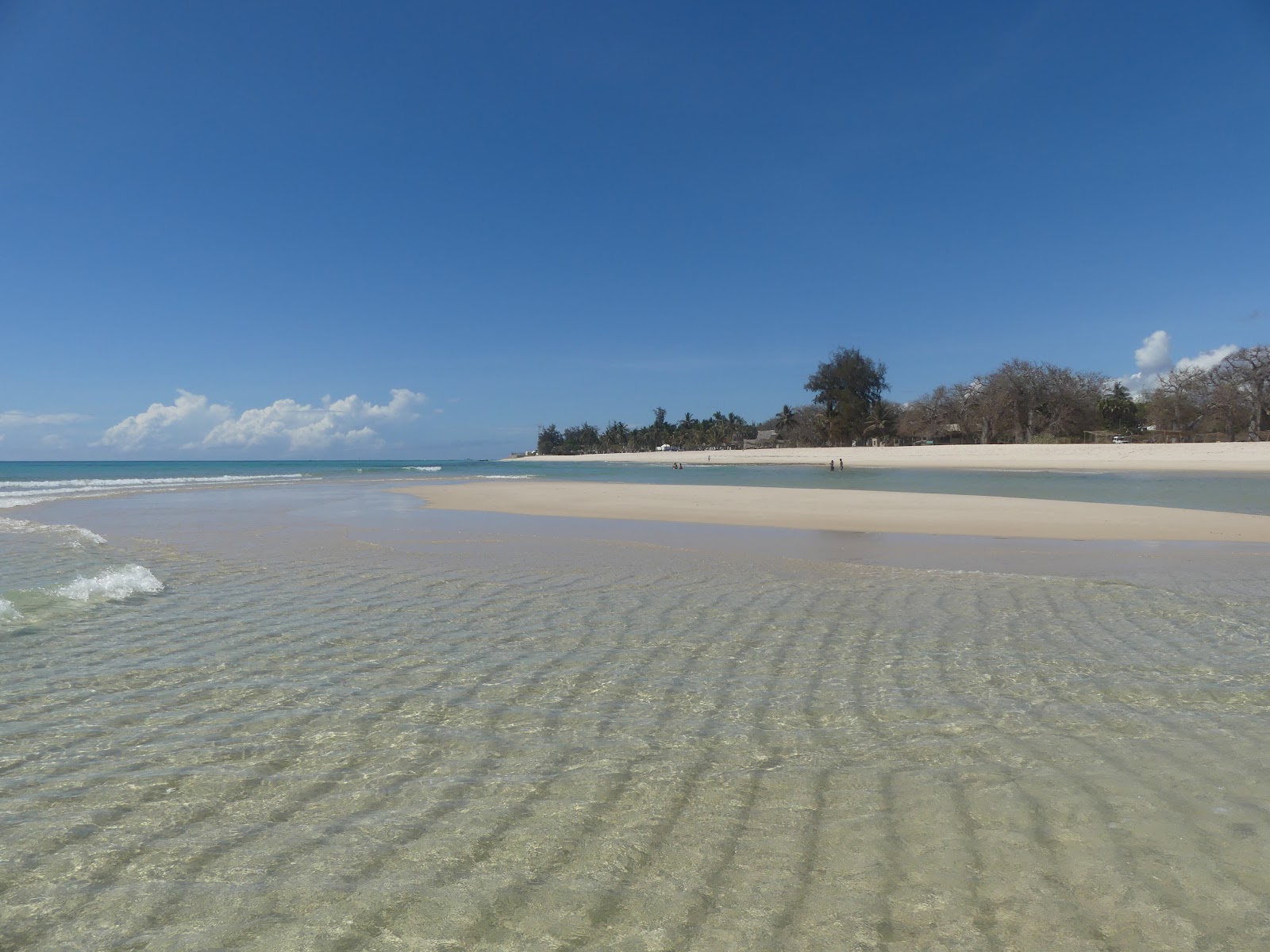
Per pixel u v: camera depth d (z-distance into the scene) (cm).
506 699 521
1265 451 5753
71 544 1402
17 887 288
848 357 11488
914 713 486
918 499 2447
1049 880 289
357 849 318
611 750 430
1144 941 251
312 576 1040
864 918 267
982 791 369
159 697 524
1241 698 507
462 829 336
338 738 449
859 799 363
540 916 269
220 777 393
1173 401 8894
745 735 451
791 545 1390
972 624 737
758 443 14625
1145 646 649
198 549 1335
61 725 468
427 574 1058
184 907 275
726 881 292
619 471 7569
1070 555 1230
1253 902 271
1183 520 1752
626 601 864
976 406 9894
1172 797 359
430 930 262
